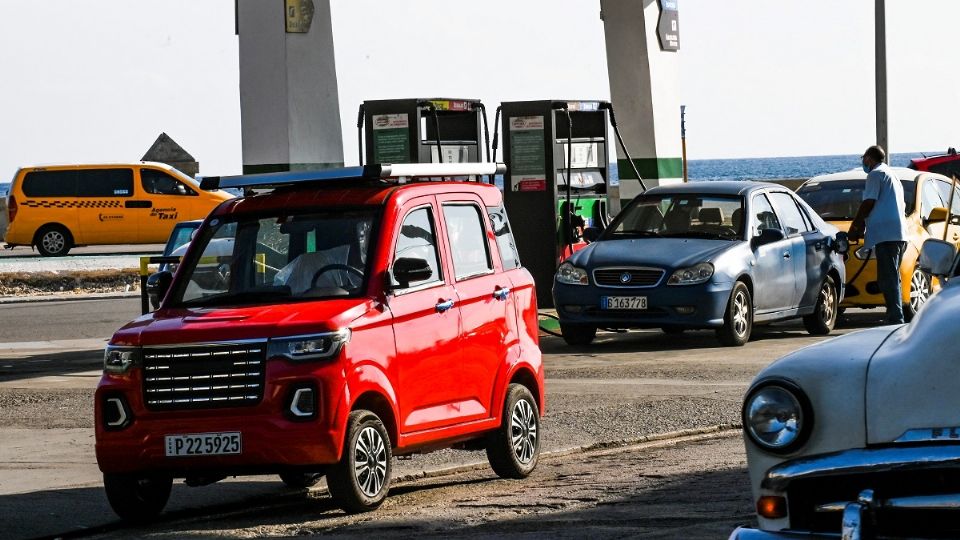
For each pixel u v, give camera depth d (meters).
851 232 40.56
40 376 39.00
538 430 23.66
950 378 11.70
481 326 22.38
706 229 41.91
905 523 11.65
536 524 18.02
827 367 12.30
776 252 42.22
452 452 26.12
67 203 87.94
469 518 18.84
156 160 103.38
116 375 19.75
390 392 20.14
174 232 49.22
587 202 51.94
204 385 19.41
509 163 50.91
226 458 19.27
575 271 41.09
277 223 21.45
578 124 52.34
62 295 68.62
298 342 19.22
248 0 46.12
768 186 43.69
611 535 16.89
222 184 22.59
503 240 23.81
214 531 19.03
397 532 18.11
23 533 19.56
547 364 37.88
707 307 39.59
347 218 21.27
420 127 47.22
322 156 46.59
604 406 30.03
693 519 17.59
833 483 12.03
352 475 19.47
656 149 60.38
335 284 20.62
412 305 20.86
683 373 35.03
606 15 60.41
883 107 63.88
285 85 45.78
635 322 40.19
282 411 19.17
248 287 21.05
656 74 60.34
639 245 41.38
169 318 20.30
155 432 19.47
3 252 94.06
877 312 51.72
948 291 13.16
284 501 21.83
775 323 48.78
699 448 24.55
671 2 61.06
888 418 11.79
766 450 12.29
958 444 11.39
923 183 48.06
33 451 26.80
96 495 22.31
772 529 12.37
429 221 21.97
